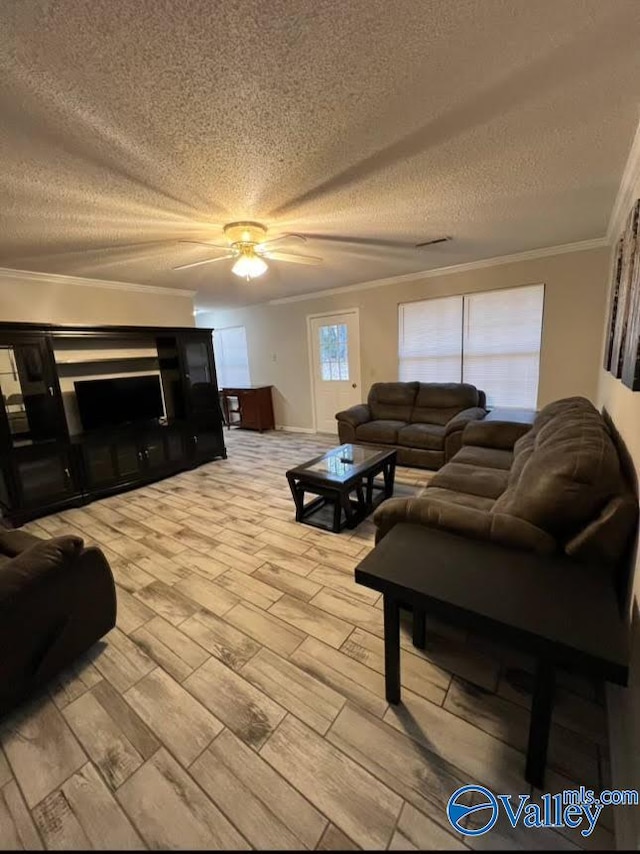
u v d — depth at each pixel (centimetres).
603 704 141
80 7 95
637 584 124
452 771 121
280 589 220
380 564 136
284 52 114
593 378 386
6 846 108
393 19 104
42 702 152
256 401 662
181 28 103
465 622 114
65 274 373
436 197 229
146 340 468
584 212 269
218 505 354
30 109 133
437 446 402
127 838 108
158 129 149
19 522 332
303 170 188
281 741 133
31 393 341
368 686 153
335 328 571
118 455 401
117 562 257
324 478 282
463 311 450
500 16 105
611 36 112
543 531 143
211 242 288
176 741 134
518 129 161
